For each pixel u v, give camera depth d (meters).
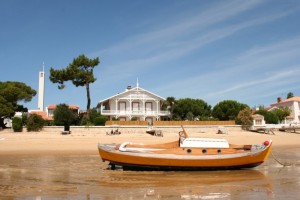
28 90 63.44
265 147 21.08
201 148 20.48
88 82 62.09
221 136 50.78
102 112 67.81
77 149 35.25
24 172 19.47
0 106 53.25
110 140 43.53
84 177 17.77
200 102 76.06
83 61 62.34
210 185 15.32
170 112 71.94
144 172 19.77
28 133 47.84
